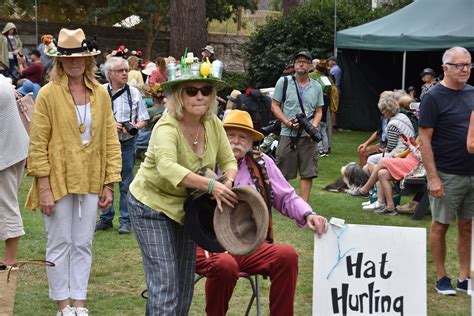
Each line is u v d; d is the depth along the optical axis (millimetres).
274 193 4969
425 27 17406
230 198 4160
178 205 4402
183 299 4703
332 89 17328
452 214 6445
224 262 4578
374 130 20688
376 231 4520
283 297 4699
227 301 4672
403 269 4523
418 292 4520
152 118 13492
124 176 8477
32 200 5621
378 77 20688
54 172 5508
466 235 6547
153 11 26406
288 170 9531
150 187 4422
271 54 21891
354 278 4520
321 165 14422
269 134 10414
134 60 16359
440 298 6527
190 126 4387
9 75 17859
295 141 9398
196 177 4168
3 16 26484
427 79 16172
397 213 10102
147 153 4441
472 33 16719
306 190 9570
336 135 19578
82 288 5645
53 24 25719
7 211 6371
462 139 6258
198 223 4293
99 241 8211
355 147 17188
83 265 5668
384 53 20641
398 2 28891
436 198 6438
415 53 20562
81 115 5578
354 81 20625
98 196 5727
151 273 4379
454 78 6277
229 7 30062
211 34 28641
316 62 15773
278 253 4688
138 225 4434
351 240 4531
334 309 4508
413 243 4520
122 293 6504
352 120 20766
